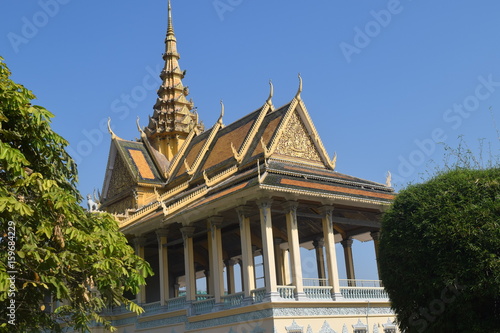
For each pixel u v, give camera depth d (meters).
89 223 18.88
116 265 17.61
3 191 15.23
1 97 16.30
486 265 19.27
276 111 38.31
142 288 36.66
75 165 19.72
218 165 39.38
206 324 31.14
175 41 56.19
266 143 35.88
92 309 19.58
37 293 17.98
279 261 38.88
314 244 40.12
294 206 29.88
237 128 41.28
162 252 35.19
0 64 17.27
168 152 50.31
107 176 48.41
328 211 31.44
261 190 28.69
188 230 33.56
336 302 29.81
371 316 31.27
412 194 22.47
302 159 36.59
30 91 17.61
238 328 29.11
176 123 51.16
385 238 22.66
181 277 49.62
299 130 37.22
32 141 17.78
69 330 35.25
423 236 21.00
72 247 17.20
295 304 28.22
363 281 32.69
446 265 20.14
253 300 28.81
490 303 19.55
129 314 37.22
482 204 20.41
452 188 21.52
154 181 45.53
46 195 15.88
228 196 30.02
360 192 33.16
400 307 21.95
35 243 16.02
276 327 27.25
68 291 16.86
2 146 14.76
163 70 54.88
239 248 42.44
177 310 33.28
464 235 19.86
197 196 34.97
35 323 18.34
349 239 39.78
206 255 43.66
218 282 31.02
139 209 40.28
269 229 28.77
